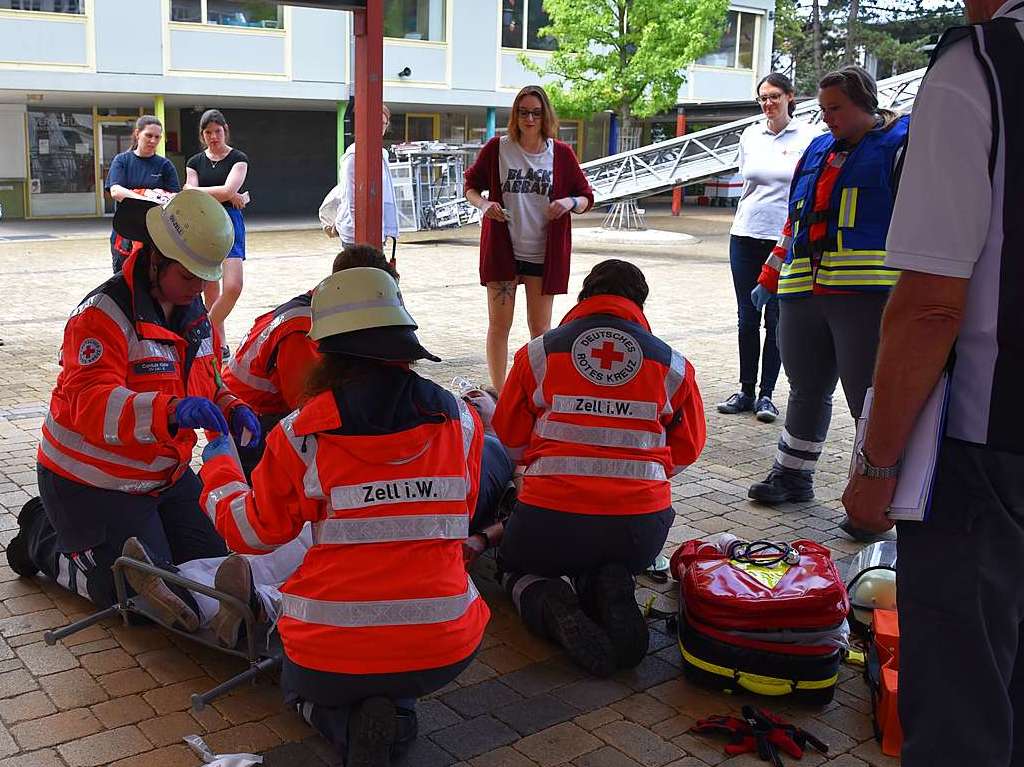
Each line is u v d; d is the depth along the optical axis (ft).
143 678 11.28
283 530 9.41
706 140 71.20
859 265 15.47
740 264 22.91
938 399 6.94
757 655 11.10
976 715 7.02
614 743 10.43
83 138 80.53
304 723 10.52
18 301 37.58
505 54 88.94
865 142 15.64
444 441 9.44
